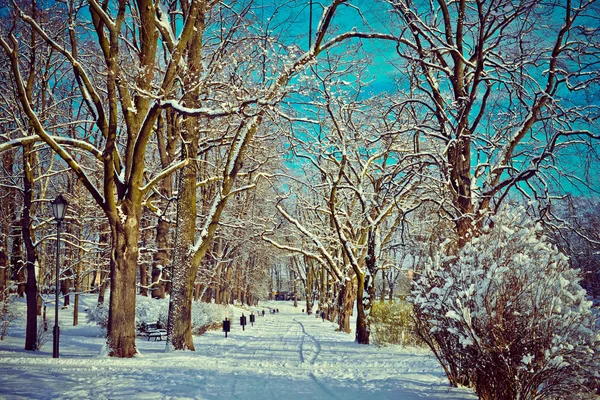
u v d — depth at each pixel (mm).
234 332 31094
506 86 16062
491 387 7406
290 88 14141
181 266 17156
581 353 6656
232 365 13289
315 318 61469
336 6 15102
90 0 13680
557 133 13492
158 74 22734
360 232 30125
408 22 16359
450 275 8367
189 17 14656
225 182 17828
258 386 9258
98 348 17984
